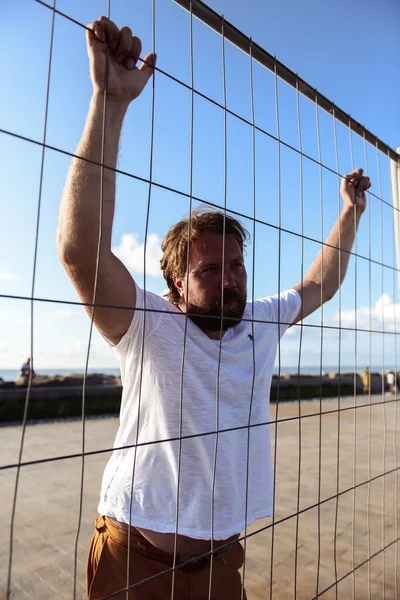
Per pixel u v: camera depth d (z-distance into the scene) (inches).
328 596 101.7
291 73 61.5
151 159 41.6
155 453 54.2
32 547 121.8
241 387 58.9
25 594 98.3
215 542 56.6
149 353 53.7
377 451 250.7
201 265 57.9
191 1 48.0
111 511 55.1
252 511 59.7
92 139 46.6
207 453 54.3
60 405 440.1
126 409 57.2
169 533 53.4
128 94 48.3
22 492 170.4
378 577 110.7
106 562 55.1
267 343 65.3
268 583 107.3
